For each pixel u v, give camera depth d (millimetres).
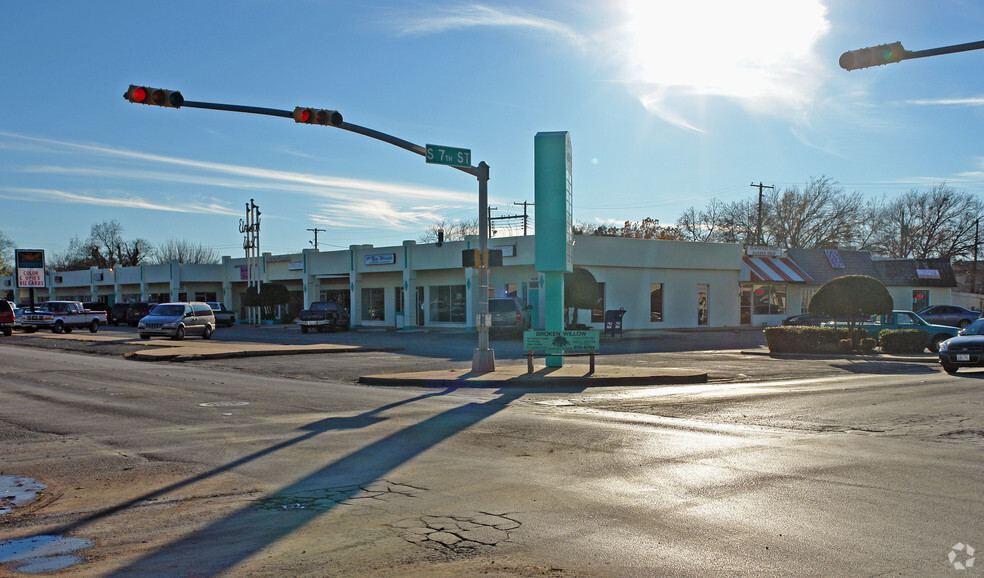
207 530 6266
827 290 27234
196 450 9609
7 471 8508
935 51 12461
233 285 65875
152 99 15344
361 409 13375
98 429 11242
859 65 13000
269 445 9922
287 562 5438
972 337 19750
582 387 17047
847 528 6141
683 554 5523
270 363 23547
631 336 36250
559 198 19094
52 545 5922
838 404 13812
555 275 19422
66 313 46062
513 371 19203
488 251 19312
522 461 8867
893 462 8727
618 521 6391
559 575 5113
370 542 5887
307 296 54656
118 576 5207
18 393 15664
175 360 24516
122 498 7328
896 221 76500
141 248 120312
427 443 10023
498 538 5953
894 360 24234
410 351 28562
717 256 44781
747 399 14602
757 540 5840
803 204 71875
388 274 50031
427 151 18000
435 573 5180
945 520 6359
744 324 46500
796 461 8789
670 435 10594
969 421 11812
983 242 71875
